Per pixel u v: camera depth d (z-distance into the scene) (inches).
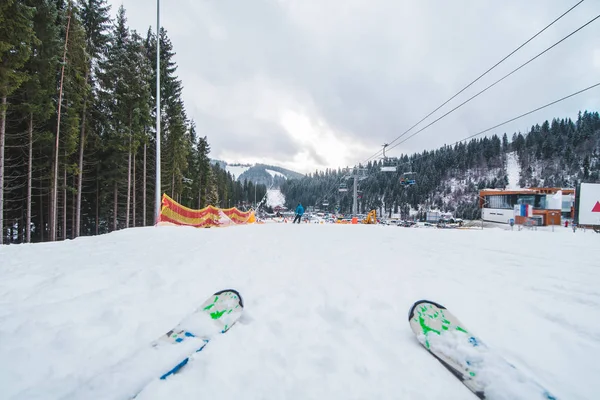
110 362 72.9
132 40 836.0
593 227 816.3
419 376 67.6
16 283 120.4
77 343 79.0
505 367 66.2
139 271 139.9
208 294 117.8
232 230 343.6
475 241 261.7
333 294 116.3
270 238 263.1
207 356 73.7
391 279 135.0
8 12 436.1
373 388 63.7
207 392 60.8
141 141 887.7
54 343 78.0
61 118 648.4
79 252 183.9
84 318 92.8
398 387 63.9
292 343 82.2
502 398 58.9
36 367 68.4
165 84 1075.9
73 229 813.9
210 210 761.6
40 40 510.9
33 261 158.1
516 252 202.5
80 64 653.9
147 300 109.3
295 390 62.7
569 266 159.5
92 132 761.0
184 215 583.8
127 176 920.3
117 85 803.4
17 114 610.9
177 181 1219.2
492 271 149.1
